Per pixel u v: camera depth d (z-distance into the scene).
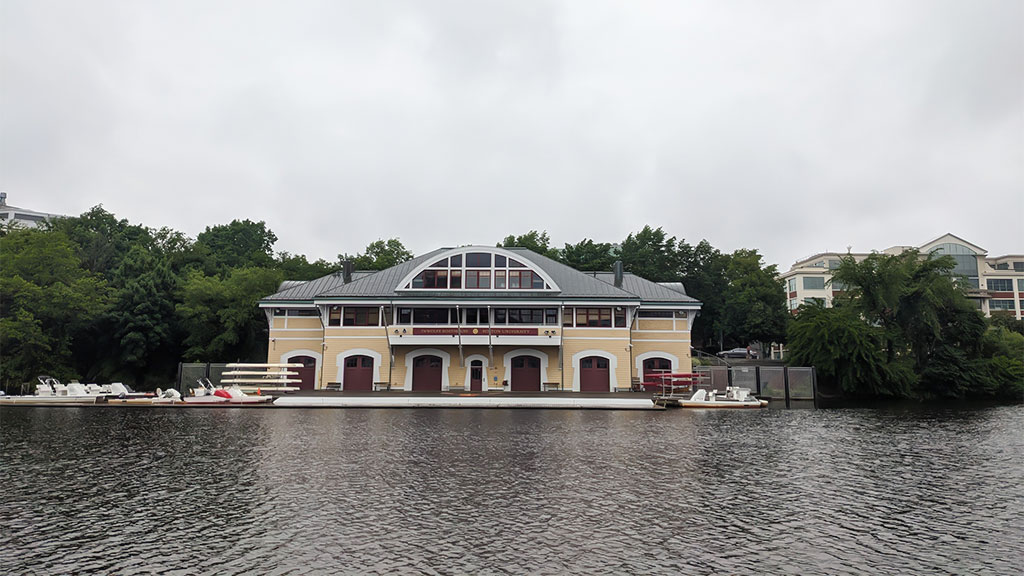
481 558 9.82
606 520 11.88
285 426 25.52
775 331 72.50
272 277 54.16
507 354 44.28
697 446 20.80
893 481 15.56
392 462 17.34
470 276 45.56
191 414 30.45
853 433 24.92
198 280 51.75
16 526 11.41
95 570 9.31
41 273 46.56
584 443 21.19
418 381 44.25
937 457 19.19
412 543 10.50
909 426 27.89
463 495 13.64
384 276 46.91
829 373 45.75
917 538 11.03
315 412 31.61
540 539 10.74
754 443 21.69
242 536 10.84
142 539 10.69
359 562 9.64
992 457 19.25
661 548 10.36
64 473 15.80
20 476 15.45
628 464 17.36
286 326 46.06
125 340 47.09
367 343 44.44
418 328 43.19
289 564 9.55
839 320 46.06
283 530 11.16
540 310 44.88
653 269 74.00
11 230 62.16
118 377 48.50
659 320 46.56
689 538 10.90
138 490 14.02
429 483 14.77
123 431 23.80
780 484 15.08
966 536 11.17
